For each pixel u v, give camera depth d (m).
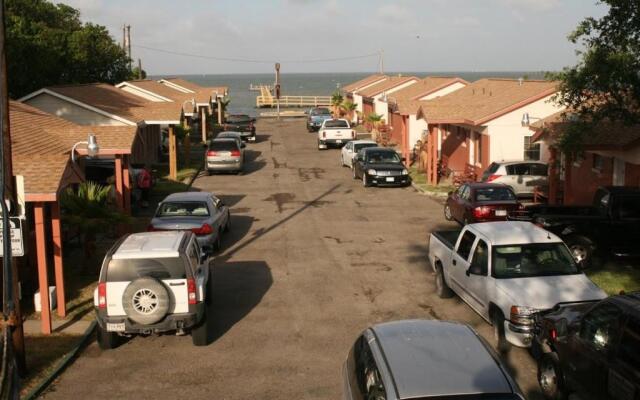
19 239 10.27
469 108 29.34
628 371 7.25
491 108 28.06
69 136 19.59
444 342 7.03
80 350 11.50
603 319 8.02
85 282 15.51
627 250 16.06
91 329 12.38
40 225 12.05
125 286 10.78
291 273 16.16
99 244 19.34
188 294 10.88
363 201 26.11
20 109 20.48
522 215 17.28
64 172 12.27
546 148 27.45
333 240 19.61
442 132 36.09
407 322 7.71
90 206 15.55
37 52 33.47
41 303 12.20
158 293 10.58
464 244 12.98
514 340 10.51
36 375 10.38
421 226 21.38
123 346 11.67
